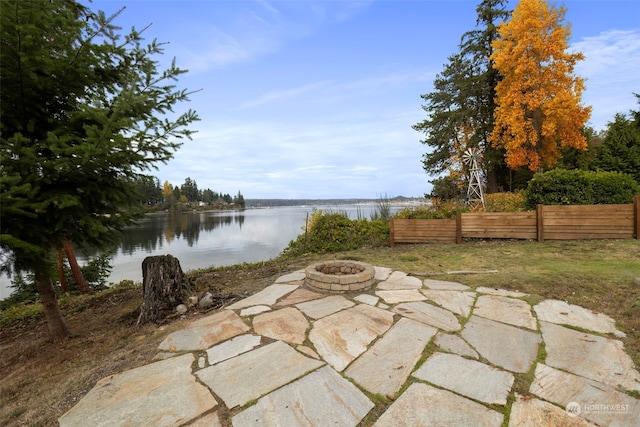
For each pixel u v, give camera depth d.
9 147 2.48
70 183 3.06
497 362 2.47
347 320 3.32
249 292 4.56
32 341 3.87
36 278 3.33
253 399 2.10
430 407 1.98
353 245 8.20
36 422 2.02
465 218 7.78
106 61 3.44
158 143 3.33
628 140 14.10
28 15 2.52
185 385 2.29
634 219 6.50
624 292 3.59
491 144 16.17
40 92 3.00
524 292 3.91
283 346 2.82
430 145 18.83
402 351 2.67
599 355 2.50
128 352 2.94
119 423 1.92
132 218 3.80
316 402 2.05
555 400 2.02
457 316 3.34
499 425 1.82
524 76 13.38
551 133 12.92
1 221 2.50
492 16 16.39
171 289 3.93
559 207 7.02
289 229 26.97
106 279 10.50
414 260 6.23
